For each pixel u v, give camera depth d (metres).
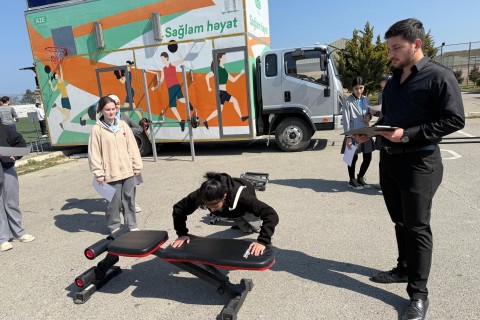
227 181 2.80
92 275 2.97
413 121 2.31
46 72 9.25
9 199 4.07
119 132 4.00
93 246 2.84
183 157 8.70
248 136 8.09
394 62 2.27
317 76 7.75
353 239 3.69
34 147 11.47
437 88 2.15
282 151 8.47
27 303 2.96
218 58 7.83
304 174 6.31
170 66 8.20
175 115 8.45
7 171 4.01
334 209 4.55
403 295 2.72
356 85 5.07
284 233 3.94
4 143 3.89
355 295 2.76
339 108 7.87
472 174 5.61
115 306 2.83
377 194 5.05
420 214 2.36
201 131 8.37
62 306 2.89
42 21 8.93
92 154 3.86
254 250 2.59
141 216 4.80
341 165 6.81
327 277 3.03
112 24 8.40
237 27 7.59
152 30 8.13
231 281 3.05
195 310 2.72
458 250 3.30
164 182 6.45
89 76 8.90
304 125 8.07
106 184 3.89
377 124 2.80
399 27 2.18
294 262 3.31
